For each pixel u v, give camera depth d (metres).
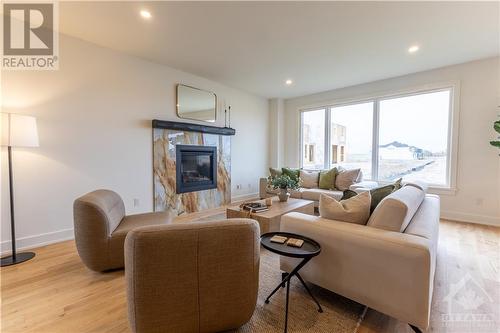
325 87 4.78
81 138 2.84
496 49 3.07
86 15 2.33
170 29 2.58
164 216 2.50
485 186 3.40
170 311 1.16
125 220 2.37
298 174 4.70
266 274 2.02
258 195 5.57
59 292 1.73
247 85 4.69
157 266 1.12
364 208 1.59
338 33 2.67
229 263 1.22
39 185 2.56
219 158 4.60
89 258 1.94
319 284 1.63
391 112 4.28
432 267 1.29
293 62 3.49
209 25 2.50
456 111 3.56
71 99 2.76
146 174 3.49
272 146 5.82
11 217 2.22
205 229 1.18
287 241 1.55
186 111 3.98
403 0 2.08
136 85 3.34
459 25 2.49
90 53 2.89
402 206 1.41
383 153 4.38
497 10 2.21
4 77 2.35
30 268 2.08
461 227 3.24
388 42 2.87
